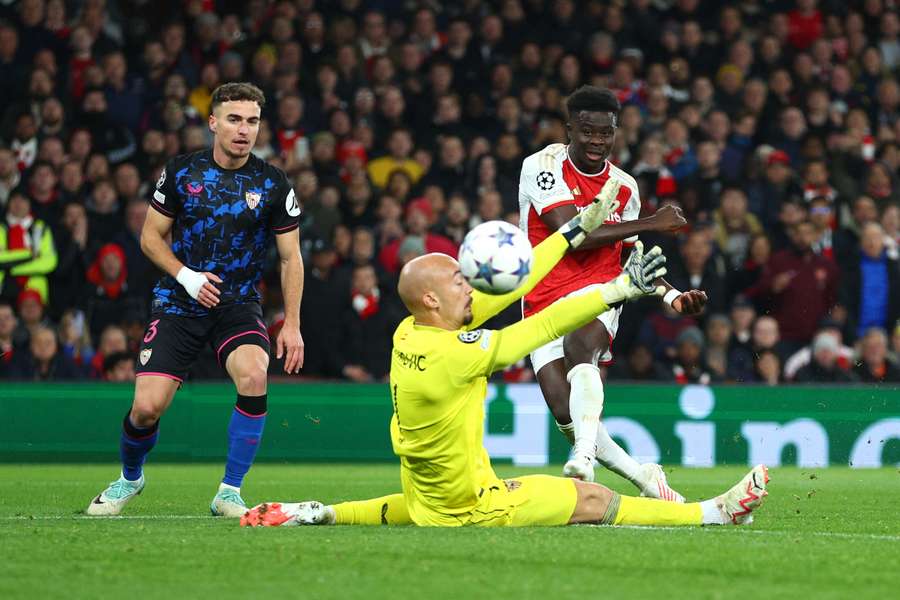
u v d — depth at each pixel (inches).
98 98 1738.4
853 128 1910.7
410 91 1845.5
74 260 1553.9
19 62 1804.9
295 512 635.5
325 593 428.1
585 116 778.2
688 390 1480.1
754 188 1754.4
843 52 2046.0
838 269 1619.1
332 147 1721.2
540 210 789.9
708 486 1115.9
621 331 1566.2
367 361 1519.4
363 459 1464.1
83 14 1833.2
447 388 591.2
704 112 1897.1
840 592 433.7
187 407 1446.9
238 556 511.2
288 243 768.3
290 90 1822.1
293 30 1891.0
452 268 607.8
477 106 1834.4
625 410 1473.9
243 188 756.0
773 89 1921.8
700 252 1581.0
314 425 1461.6
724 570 478.6
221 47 1875.0
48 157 1646.2
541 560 498.3
